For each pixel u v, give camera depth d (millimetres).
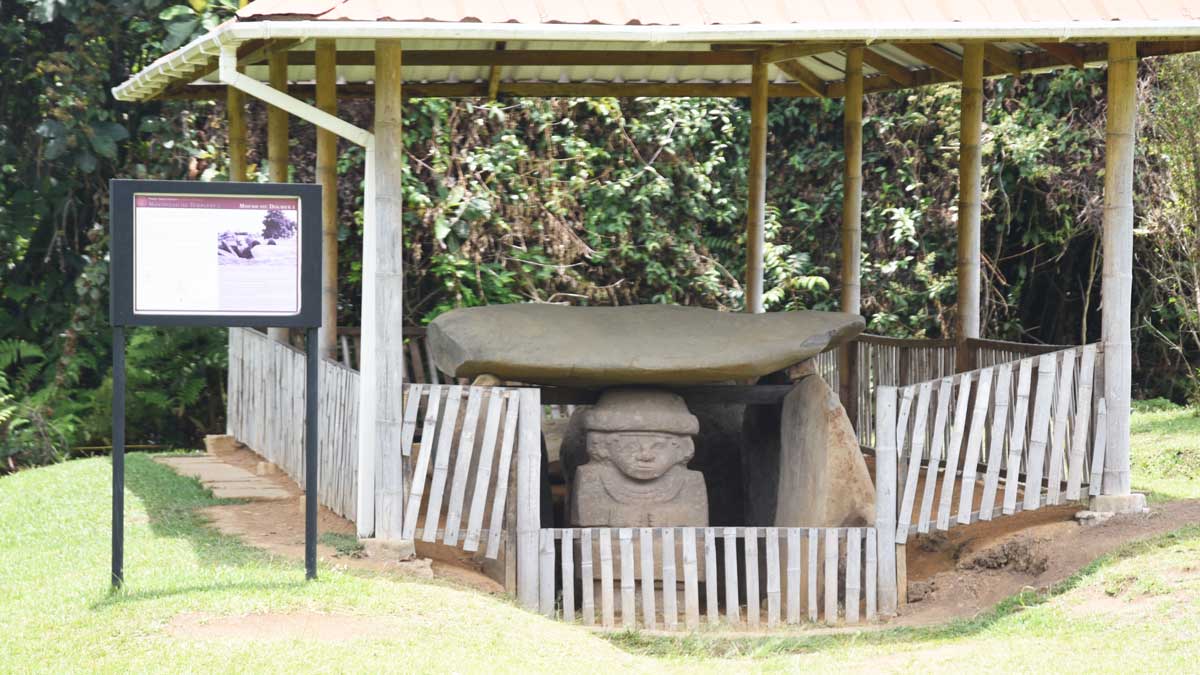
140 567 7676
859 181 12266
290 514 9703
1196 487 10852
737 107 17766
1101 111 16812
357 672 5758
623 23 7934
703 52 12773
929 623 8180
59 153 14688
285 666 5766
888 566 8648
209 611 6551
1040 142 16531
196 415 16672
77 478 11727
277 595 6840
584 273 17359
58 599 7039
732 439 11125
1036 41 10711
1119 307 9000
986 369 8875
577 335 9266
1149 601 7348
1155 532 8406
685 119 17172
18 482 11938
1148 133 15828
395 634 6449
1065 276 18016
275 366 11789
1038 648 6852
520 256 16516
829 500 8789
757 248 13133
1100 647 6703
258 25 7488
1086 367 9000
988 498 8844
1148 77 15867
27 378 15469
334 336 11328
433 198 16000
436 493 8289
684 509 9141
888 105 17766
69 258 15844
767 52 12258
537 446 8328
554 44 12625
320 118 8156
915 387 8750
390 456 8305
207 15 14016
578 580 9078
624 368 8984
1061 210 17109
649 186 17016
